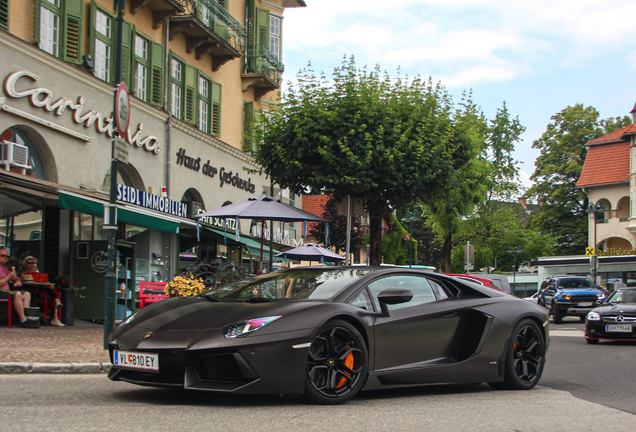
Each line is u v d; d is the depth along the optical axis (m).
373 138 14.69
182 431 4.36
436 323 6.42
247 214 13.23
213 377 5.23
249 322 5.28
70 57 16.28
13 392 5.99
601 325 13.98
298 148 14.90
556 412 5.59
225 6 25.03
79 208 12.55
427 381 6.23
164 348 5.21
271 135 15.92
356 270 6.46
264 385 5.16
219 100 24.53
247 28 27.11
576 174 63.44
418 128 14.77
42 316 13.95
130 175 19.44
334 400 5.55
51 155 15.52
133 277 15.90
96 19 17.41
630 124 63.81
